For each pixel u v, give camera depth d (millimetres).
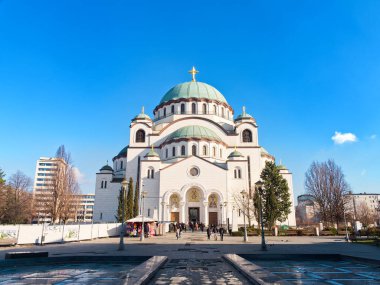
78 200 82438
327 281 12648
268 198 52438
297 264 18453
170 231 54281
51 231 33594
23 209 76438
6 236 30078
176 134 66875
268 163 58125
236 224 50062
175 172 59812
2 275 14516
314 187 71125
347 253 22328
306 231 49719
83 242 35562
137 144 70250
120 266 17672
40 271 15766
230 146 69625
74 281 12805
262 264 18500
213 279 12625
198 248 27359
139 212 59156
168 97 79125
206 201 58031
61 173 65500
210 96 76750
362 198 173625
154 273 13336
